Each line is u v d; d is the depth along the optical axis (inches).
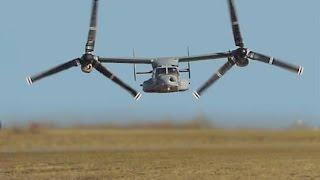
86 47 7495.1
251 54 7588.6
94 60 7509.8
